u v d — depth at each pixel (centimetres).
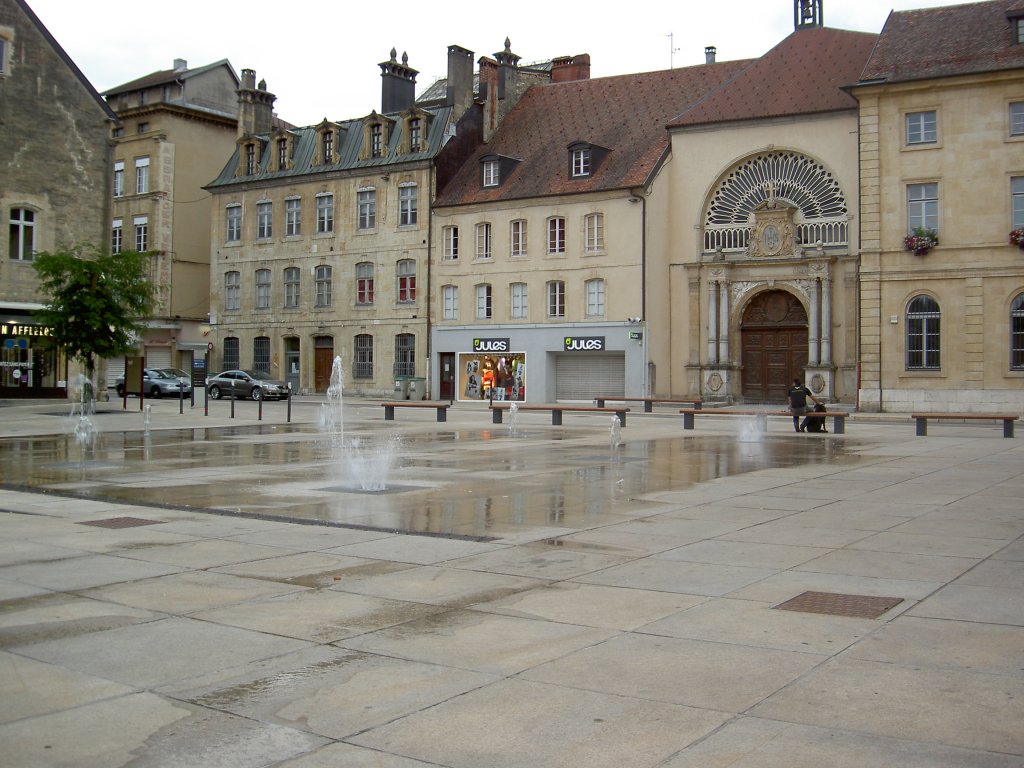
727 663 605
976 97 3825
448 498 1346
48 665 606
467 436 2602
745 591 791
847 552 950
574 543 1005
